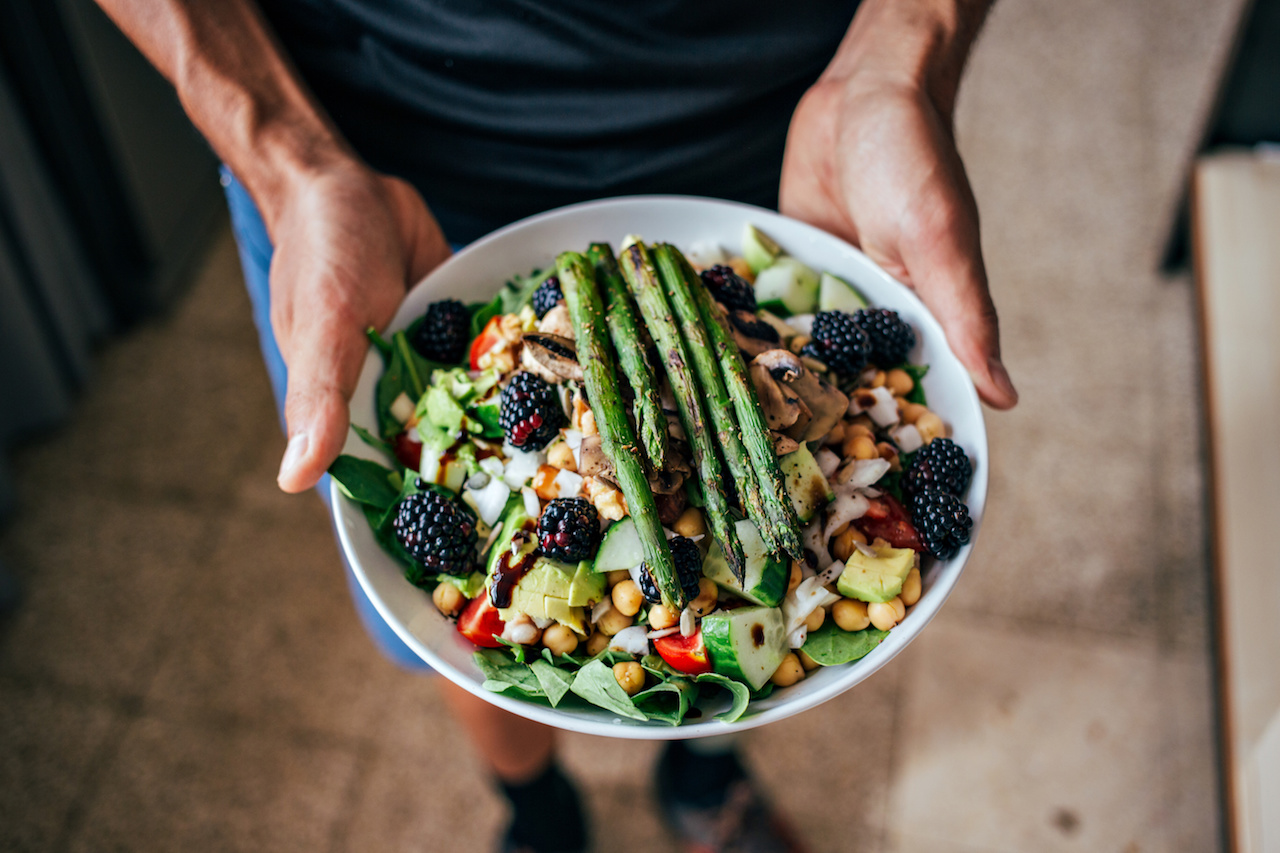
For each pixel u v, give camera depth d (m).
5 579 2.33
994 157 3.06
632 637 1.06
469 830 2.14
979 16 1.56
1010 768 2.14
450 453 1.18
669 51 1.34
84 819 2.12
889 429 1.21
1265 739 1.74
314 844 2.12
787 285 1.34
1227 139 2.55
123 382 2.75
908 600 1.08
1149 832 2.05
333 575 2.43
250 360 2.79
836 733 2.20
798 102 1.51
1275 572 1.92
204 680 2.29
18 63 2.24
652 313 1.12
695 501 1.10
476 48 1.32
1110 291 2.78
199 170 2.88
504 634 1.07
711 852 2.09
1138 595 2.32
